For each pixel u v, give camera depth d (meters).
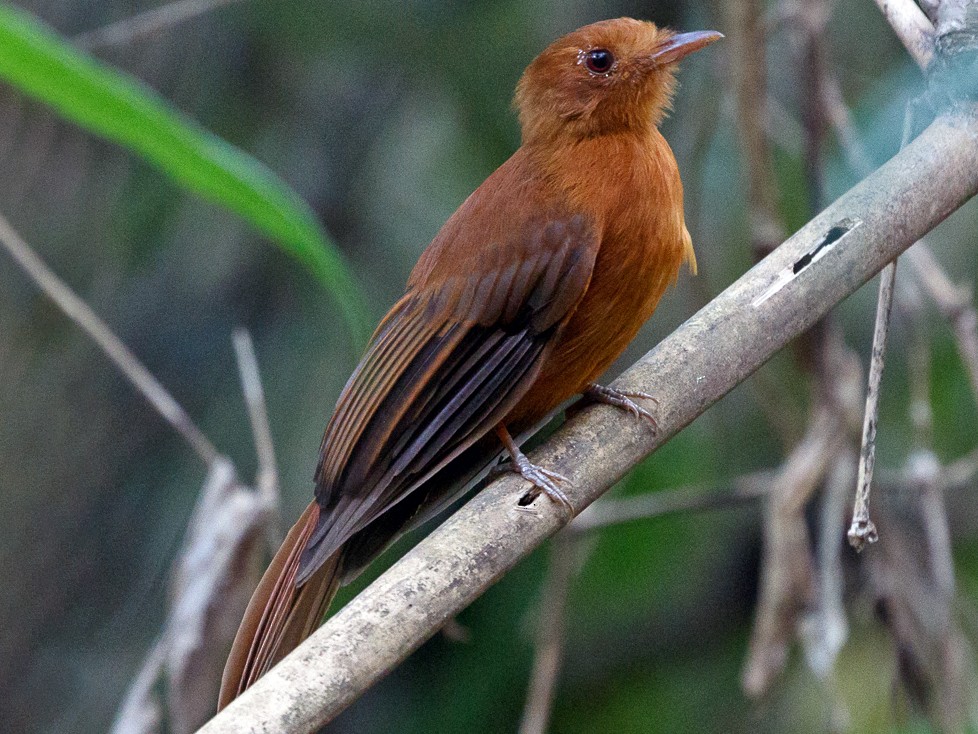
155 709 7.72
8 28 6.64
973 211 11.80
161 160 7.28
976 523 11.66
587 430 6.21
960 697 8.97
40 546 10.66
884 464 11.46
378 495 7.15
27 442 10.55
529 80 8.20
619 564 11.81
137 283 10.98
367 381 7.52
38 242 10.62
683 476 11.79
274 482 8.02
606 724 11.71
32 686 10.69
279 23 11.15
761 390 9.89
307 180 11.48
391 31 11.26
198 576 7.84
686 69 12.02
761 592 10.05
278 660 7.02
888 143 10.16
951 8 6.20
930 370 11.73
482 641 11.24
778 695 11.47
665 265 7.62
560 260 7.38
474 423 7.27
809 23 9.47
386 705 11.27
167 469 10.90
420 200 11.87
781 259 6.25
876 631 11.17
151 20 9.95
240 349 8.55
